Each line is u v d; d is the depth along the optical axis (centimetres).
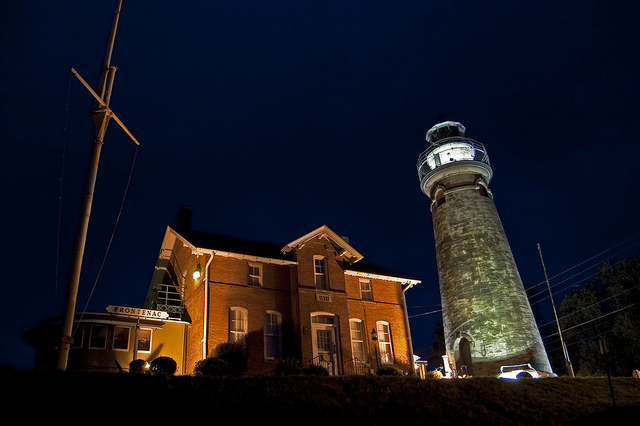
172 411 1206
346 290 2762
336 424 1317
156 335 2342
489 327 2744
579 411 1680
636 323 3906
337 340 2519
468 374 2756
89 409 1141
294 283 2577
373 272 2916
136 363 1838
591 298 4456
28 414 1071
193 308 2489
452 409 1555
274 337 2453
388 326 2833
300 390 1473
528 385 1911
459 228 3077
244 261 2531
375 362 2656
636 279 4144
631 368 3975
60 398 1156
